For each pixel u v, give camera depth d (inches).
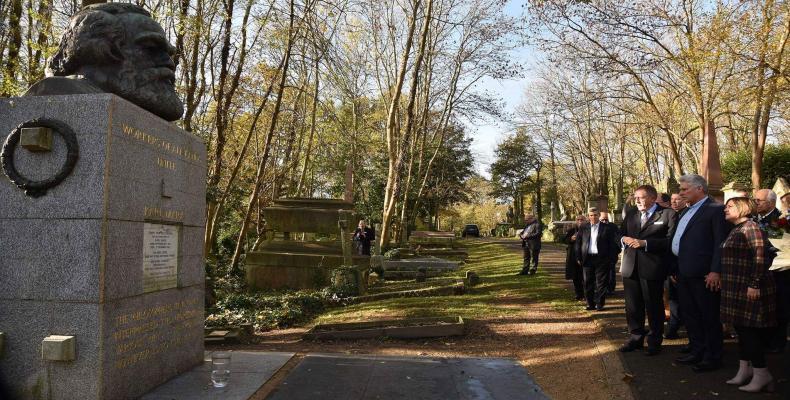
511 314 376.5
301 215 606.9
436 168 1807.3
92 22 195.9
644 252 249.4
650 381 213.6
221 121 600.1
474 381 220.1
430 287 521.3
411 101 924.6
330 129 1143.0
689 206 230.7
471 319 359.3
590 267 383.6
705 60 728.3
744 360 200.7
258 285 584.4
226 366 198.7
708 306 220.4
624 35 827.4
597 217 382.6
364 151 1365.7
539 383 226.7
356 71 1055.0
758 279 191.0
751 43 718.5
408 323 344.2
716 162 695.7
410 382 216.2
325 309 451.5
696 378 213.6
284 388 204.7
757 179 831.7
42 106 170.6
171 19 498.6
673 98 986.1
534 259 629.3
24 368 164.4
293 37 597.3
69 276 164.1
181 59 597.0
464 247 1421.0
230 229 868.6
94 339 161.8
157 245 197.8
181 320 216.8
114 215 169.0
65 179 166.2
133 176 180.5
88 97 168.2
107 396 165.0
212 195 615.2
